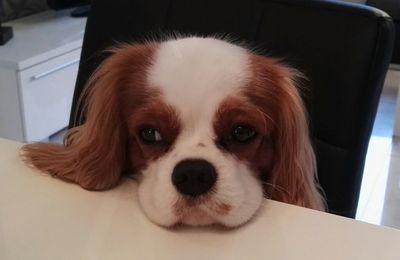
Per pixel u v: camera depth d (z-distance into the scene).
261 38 1.02
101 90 0.86
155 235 0.66
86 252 0.61
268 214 0.70
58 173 0.79
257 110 0.79
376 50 0.94
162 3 1.10
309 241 0.64
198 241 0.65
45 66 2.18
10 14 2.71
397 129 2.63
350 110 0.96
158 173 0.74
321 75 0.97
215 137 0.76
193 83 0.75
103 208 0.71
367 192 2.16
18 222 0.66
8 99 2.11
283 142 0.87
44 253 0.61
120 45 1.04
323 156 1.00
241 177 0.75
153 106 0.75
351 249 0.62
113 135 0.83
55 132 2.36
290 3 1.00
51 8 2.80
